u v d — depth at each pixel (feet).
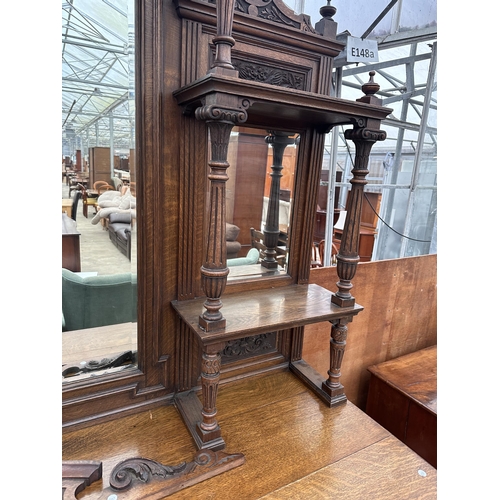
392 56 6.37
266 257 3.72
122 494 2.42
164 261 3.11
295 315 3.04
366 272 5.25
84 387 2.96
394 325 5.88
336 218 6.76
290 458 2.84
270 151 3.47
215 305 2.62
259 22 3.02
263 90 2.36
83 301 2.98
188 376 3.42
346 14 5.30
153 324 3.15
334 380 3.50
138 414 3.20
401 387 5.01
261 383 3.81
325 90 3.55
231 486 2.57
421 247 8.36
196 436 2.90
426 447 4.61
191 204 3.10
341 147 6.67
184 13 2.73
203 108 2.26
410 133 7.38
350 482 2.65
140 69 2.68
